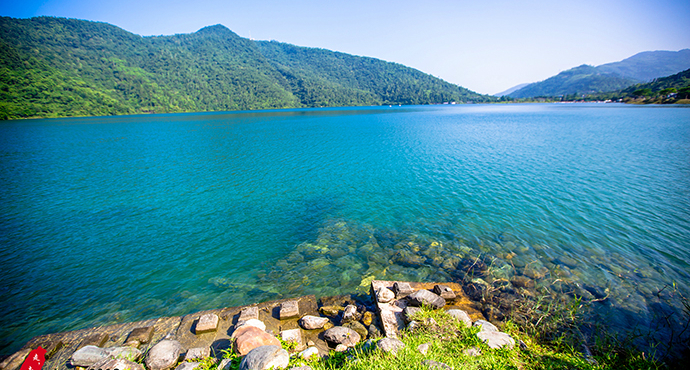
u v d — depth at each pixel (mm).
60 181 25688
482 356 6039
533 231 14375
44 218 17828
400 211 17578
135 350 7117
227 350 6664
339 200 19875
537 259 11898
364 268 11867
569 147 35688
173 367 6707
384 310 8531
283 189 22641
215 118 119500
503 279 10586
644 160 27875
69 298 10617
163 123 93938
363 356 5863
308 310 8945
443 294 9172
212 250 13891
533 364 6008
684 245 12664
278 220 17062
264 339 6789
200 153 38594
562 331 7746
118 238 15242
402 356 5633
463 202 18484
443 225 15453
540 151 33781
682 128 49312
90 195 21922
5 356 7590
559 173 24219
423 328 7371
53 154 39406
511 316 8414
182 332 7973
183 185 24141
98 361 6711
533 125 63938
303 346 7246
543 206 17375
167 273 12102
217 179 25812
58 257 13477
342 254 13070
